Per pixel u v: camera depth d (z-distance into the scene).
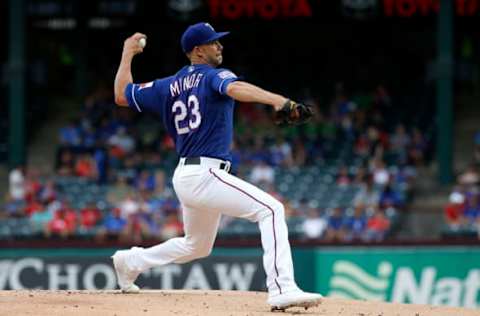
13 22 99.25
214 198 29.72
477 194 86.62
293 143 100.38
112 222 80.38
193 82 29.73
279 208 29.48
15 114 98.81
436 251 64.94
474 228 83.62
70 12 110.88
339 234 79.56
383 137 100.12
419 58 117.81
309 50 120.12
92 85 117.94
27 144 108.31
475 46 118.19
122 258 33.53
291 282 29.14
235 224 81.12
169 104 30.39
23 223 84.50
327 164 98.06
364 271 64.62
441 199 93.44
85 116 107.50
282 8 107.12
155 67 119.69
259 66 119.62
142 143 101.81
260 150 97.56
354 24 119.12
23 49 99.38
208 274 63.09
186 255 32.66
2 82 108.06
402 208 89.88
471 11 104.88
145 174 91.56
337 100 108.25
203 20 115.56
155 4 112.12
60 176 96.94
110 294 33.88
